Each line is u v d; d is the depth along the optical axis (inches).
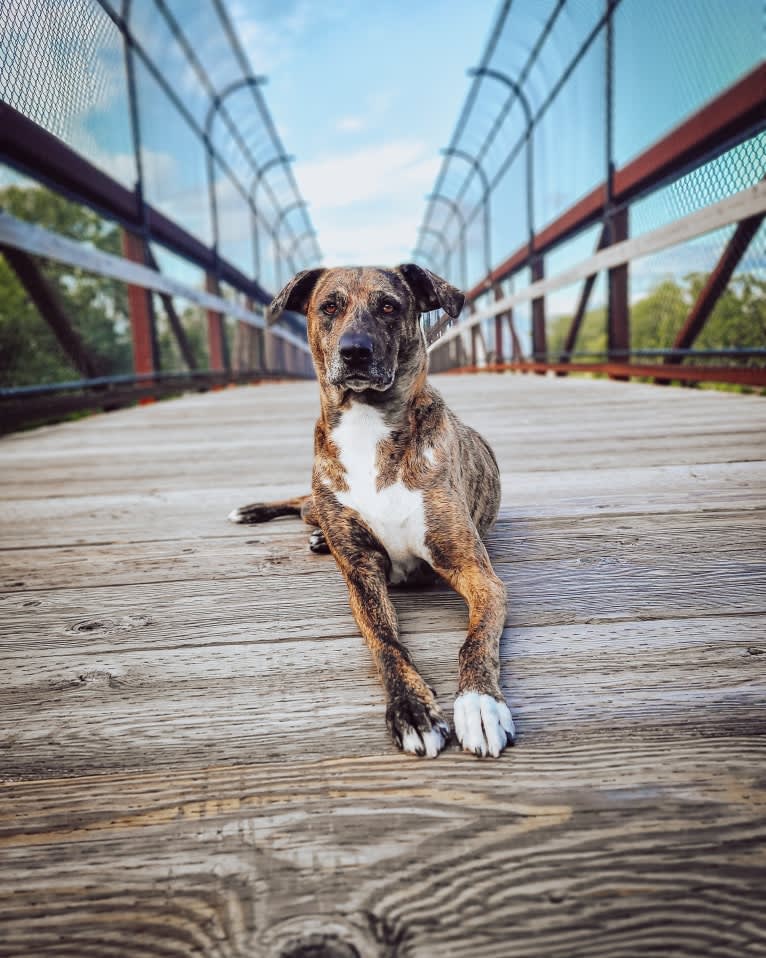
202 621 74.8
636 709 54.6
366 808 44.4
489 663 59.6
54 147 241.9
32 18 142.9
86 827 43.6
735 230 215.0
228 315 504.4
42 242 214.5
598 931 35.0
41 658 67.4
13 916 37.1
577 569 85.4
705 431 169.0
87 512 119.9
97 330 393.7
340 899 37.5
